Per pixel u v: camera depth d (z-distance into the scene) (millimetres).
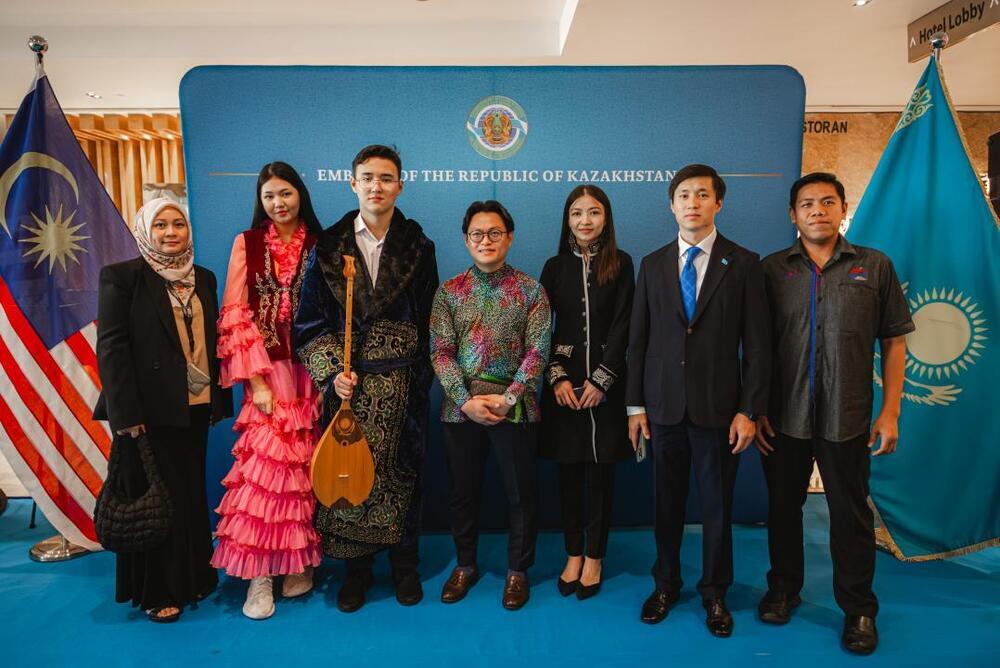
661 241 2980
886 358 2166
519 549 2346
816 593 2406
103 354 2117
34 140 2691
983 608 2301
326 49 4148
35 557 2799
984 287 2537
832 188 2064
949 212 2568
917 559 2656
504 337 2262
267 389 2275
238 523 2229
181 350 2211
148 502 2119
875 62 4188
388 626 2191
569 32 3701
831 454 2062
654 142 2936
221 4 3846
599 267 2320
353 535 2238
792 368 2113
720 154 2947
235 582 2568
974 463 2594
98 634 2168
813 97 4934
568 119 2916
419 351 2322
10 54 4012
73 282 2766
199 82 2844
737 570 2605
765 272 2211
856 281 2051
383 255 2252
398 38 4172
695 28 3674
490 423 2193
